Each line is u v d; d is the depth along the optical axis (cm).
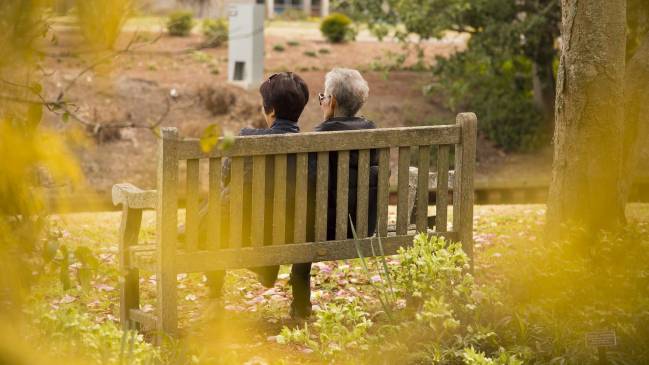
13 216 455
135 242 738
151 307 871
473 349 589
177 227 700
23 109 438
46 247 458
